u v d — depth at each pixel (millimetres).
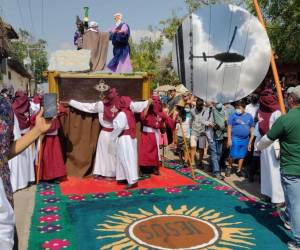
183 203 6191
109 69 9281
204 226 5168
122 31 9039
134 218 5484
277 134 4168
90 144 8227
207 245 4551
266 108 6012
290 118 4070
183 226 5164
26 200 6543
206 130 8156
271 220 5383
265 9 14234
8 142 2129
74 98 8164
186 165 9234
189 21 5816
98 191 7035
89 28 9469
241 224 5227
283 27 14250
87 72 8359
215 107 8086
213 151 8055
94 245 4555
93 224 5254
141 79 8406
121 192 6930
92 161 8312
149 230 5031
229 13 5902
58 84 8133
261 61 5645
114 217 5535
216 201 6301
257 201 6289
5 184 2055
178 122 9523
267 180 5949
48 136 7660
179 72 5758
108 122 7891
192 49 5820
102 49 9500
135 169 7277
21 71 27141
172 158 10719
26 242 4648
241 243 4598
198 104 9000
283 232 4930
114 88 7840
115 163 7863
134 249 4445
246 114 8109
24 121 7332
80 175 8148
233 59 5863
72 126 8133
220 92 5922
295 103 4191
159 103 8320
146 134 8188
